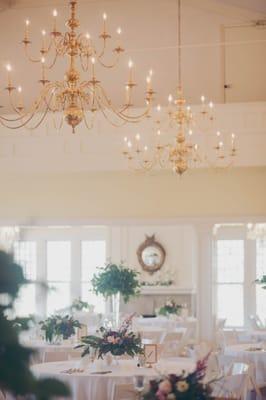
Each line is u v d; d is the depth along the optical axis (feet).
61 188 39.83
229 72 41.45
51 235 59.52
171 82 41.70
